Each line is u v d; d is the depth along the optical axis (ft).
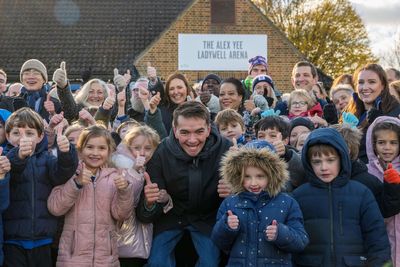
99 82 26.81
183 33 81.56
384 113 19.92
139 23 92.94
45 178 16.33
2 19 94.94
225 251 15.46
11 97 24.36
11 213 15.97
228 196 15.70
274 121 18.74
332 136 15.61
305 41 133.28
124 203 16.06
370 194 15.57
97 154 16.71
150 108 20.90
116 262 16.31
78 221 16.12
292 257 15.69
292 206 15.25
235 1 82.28
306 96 24.58
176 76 24.53
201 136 16.25
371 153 17.75
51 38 91.40
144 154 18.03
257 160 15.10
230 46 82.17
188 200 16.57
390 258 15.07
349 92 25.73
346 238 15.17
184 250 17.38
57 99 24.94
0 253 15.53
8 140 16.78
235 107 25.38
